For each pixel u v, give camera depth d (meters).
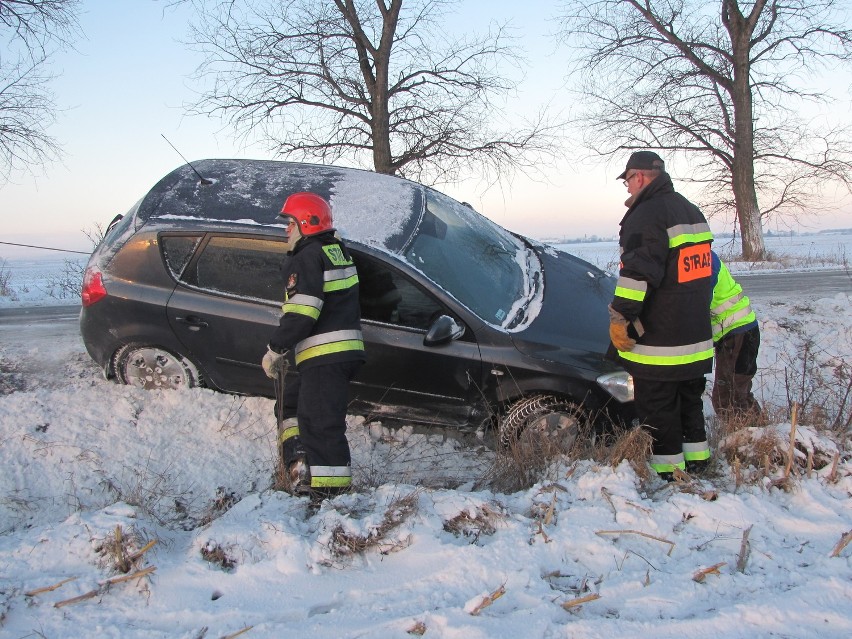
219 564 3.09
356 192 5.30
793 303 8.48
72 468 4.23
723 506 3.54
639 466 3.89
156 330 4.82
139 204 5.15
